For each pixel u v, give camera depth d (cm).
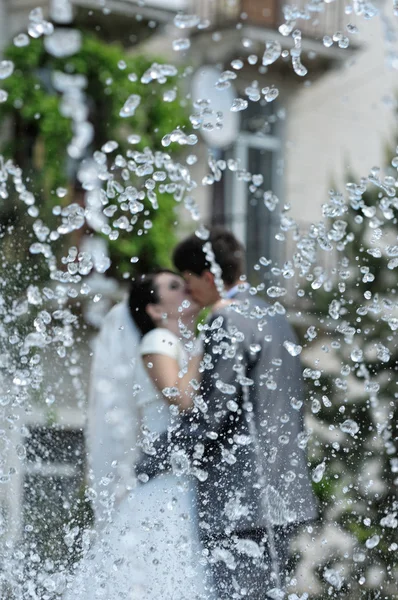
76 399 679
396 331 904
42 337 690
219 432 596
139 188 1045
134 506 588
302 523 603
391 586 625
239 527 582
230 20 2142
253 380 603
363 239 1003
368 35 2228
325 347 805
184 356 623
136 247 1633
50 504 612
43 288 716
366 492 700
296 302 920
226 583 574
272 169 2298
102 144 2105
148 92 2125
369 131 2245
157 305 644
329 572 604
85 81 2105
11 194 773
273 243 2228
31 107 2036
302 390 623
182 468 593
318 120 2306
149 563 574
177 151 2097
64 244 934
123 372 623
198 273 650
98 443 612
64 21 2088
